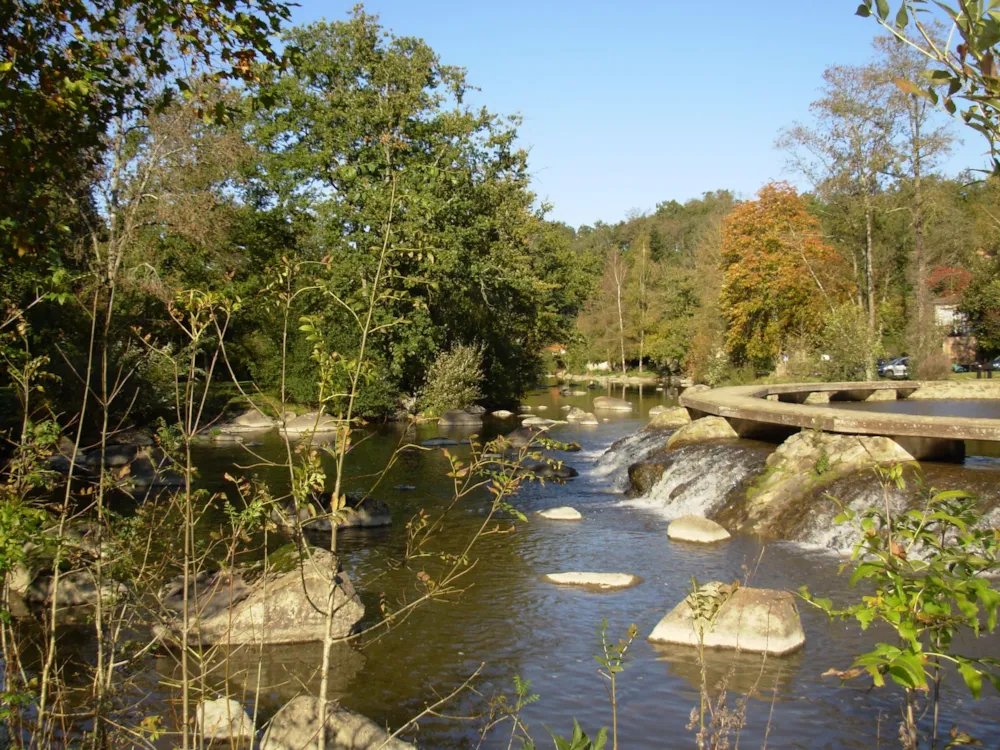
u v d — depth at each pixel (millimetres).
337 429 4082
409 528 5340
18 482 4523
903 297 52719
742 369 46969
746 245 46875
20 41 5445
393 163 5285
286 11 5711
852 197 39469
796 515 14477
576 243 115812
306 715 6621
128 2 5586
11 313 5242
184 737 4273
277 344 32438
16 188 5484
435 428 32750
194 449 24266
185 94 5832
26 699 4156
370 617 10375
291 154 33344
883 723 7324
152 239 28156
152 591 5070
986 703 7609
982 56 2328
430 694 8188
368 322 4305
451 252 30859
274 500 4707
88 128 5891
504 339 44938
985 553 3732
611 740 7203
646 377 68812
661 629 9492
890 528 3986
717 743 6152
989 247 43438
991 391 31766
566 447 5020
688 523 14461
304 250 34906
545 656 9109
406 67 33625
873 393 31422
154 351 5199
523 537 14625
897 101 36438
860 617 3518
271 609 9391
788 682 8211
